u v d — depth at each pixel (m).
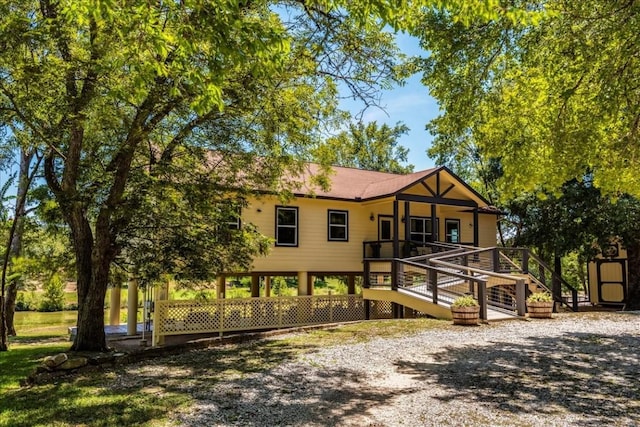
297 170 11.91
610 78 7.01
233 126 10.13
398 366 7.21
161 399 5.69
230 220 10.98
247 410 5.20
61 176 11.69
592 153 8.88
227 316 13.90
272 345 9.45
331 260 17.55
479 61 7.84
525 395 5.57
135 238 10.20
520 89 8.79
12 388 6.66
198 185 9.70
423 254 17.50
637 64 6.86
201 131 10.23
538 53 7.40
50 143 8.45
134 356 8.34
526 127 9.40
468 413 4.94
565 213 18.64
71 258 11.01
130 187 9.47
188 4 3.77
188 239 10.00
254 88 8.74
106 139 9.65
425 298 13.16
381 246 17.88
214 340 9.81
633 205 17.11
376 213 18.80
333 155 11.09
